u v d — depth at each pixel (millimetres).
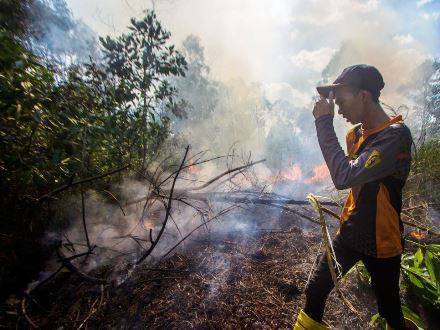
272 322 1914
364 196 1384
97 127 2156
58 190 1973
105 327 1799
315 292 1560
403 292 2262
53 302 1941
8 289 1923
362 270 2277
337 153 1396
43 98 1882
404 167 1344
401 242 1438
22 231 2047
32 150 1970
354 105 1409
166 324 1848
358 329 1928
